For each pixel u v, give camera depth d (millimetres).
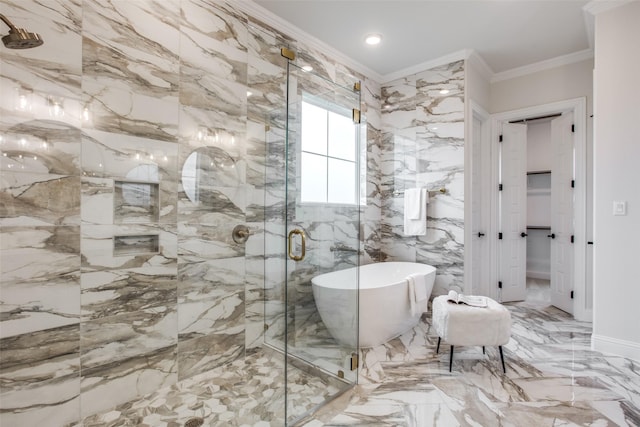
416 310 2838
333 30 2936
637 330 2363
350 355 2148
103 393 1784
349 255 2482
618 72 2441
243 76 2502
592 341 2561
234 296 2428
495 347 2645
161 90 2033
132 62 1900
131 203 1902
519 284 4078
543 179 5539
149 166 1974
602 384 2059
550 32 2975
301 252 2244
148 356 1971
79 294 1705
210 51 2295
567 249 3598
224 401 1894
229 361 2393
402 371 2256
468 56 3354
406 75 3797
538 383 2080
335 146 2502
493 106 3941
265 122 2645
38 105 1575
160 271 2027
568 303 3564
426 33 2996
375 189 3932
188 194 2168
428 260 3604
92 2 1750
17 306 1521
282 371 2271
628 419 1710
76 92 1692
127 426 1665
